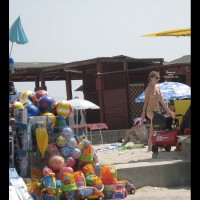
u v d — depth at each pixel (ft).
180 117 45.06
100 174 32.81
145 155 43.96
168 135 41.09
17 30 53.01
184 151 39.73
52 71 90.17
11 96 33.94
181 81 87.71
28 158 32.35
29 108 33.58
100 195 31.58
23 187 28.71
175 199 31.73
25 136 32.17
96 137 75.36
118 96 81.97
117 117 81.87
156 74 43.70
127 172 35.35
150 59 85.10
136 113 82.74
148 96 43.91
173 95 71.61
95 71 84.69
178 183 36.65
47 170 30.60
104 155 47.39
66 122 35.60
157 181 36.11
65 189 30.50
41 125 32.30
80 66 85.97
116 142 73.77
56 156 31.73
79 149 33.35
